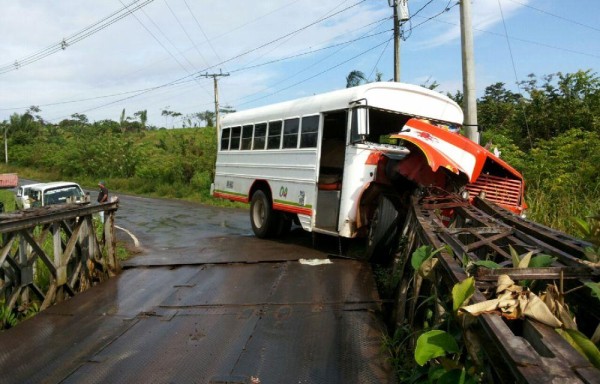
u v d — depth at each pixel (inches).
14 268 222.8
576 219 159.6
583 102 517.7
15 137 2340.1
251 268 292.4
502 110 648.4
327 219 331.6
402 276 187.2
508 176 261.6
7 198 798.5
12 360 175.6
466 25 400.5
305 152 345.7
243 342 179.6
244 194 442.9
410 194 276.2
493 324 86.2
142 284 275.1
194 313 216.7
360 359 160.1
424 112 329.7
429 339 101.5
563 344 79.5
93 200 986.7
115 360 171.5
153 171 1321.4
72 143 1942.7
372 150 300.2
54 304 241.1
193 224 582.2
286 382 147.8
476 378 93.2
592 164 378.0
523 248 150.8
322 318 198.7
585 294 116.4
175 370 160.6
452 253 135.5
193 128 2393.0
